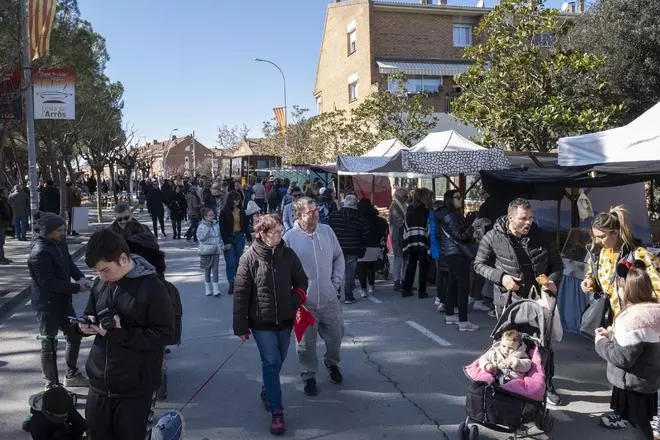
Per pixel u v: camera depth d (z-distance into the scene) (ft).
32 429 10.88
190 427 15.89
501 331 15.87
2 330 27.14
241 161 140.56
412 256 32.19
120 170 191.42
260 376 19.97
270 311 15.38
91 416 10.55
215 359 21.89
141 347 10.40
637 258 14.64
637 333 12.21
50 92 42.75
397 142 42.42
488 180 29.81
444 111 98.22
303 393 18.29
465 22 103.65
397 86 79.82
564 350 22.52
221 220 33.81
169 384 19.20
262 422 16.20
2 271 42.47
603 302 16.02
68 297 17.99
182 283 38.01
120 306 10.43
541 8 47.16
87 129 84.84
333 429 15.71
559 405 17.22
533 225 17.66
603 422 15.69
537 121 43.93
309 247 17.61
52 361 18.08
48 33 39.91
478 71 48.55
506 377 14.25
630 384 12.69
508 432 14.48
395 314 28.73
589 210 32.12
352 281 31.24
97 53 77.05
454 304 26.48
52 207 60.49
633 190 35.45
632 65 50.75
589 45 53.57
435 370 20.40
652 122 20.17
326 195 45.83
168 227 82.33
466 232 25.13
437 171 29.25
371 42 99.50
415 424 16.01
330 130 93.50
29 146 43.42
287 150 123.85
